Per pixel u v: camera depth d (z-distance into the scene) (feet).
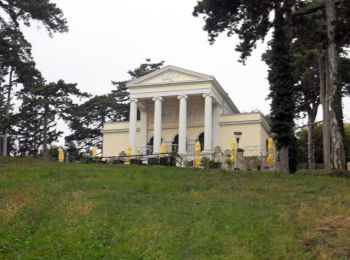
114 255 43.27
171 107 183.11
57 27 116.16
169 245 45.62
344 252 42.86
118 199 60.75
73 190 65.51
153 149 171.53
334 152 87.10
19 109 213.87
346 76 132.98
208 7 91.50
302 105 168.86
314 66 147.74
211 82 169.99
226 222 51.26
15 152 226.17
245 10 92.32
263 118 176.76
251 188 69.51
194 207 57.11
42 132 224.53
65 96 226.38
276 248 44.57
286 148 91.97
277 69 94.32
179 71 173.27
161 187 67.72
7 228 50.47
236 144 147.33
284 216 53.42
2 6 111.14
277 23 94.43
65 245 45.16
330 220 51.21
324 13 98.68
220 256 43.21
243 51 97.86
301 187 69.67
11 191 66.03
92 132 241.96
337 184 71.67
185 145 167.73
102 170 81.41
